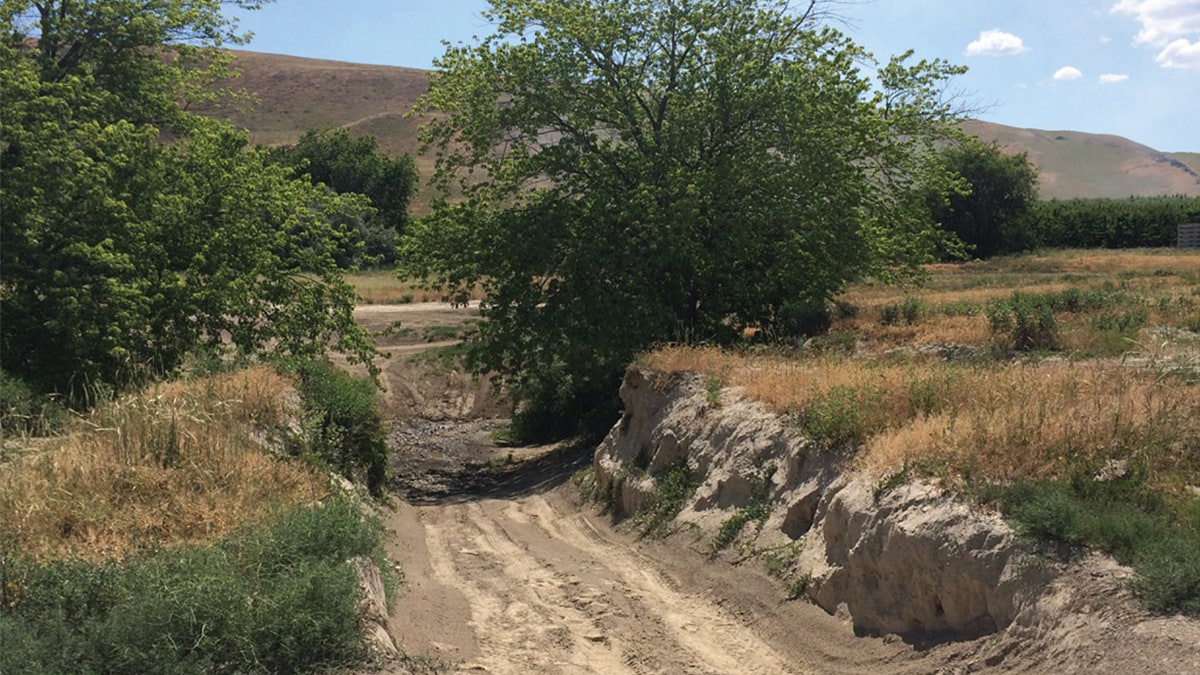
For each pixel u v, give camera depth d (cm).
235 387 1329
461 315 4397
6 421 1249
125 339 1834
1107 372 1094
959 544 751
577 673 810
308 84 14750
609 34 2325
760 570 1028
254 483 986
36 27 2234
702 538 1174
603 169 2391
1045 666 638
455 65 2442
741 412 1300
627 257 2250
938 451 875
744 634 925
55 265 1852
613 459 1593
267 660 645
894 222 2609
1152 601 616
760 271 2502
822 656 834
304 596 681
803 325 2461
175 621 634
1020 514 729
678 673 820
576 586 1096
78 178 1864
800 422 1159
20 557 711
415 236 2473
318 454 1286
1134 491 748
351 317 2216
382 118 13138
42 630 621
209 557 724
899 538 810
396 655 715
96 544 783
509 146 2545
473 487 2248
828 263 2417
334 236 2306
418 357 3444
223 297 1980
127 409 1055
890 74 2605
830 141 2295
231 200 2102
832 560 923
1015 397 995
